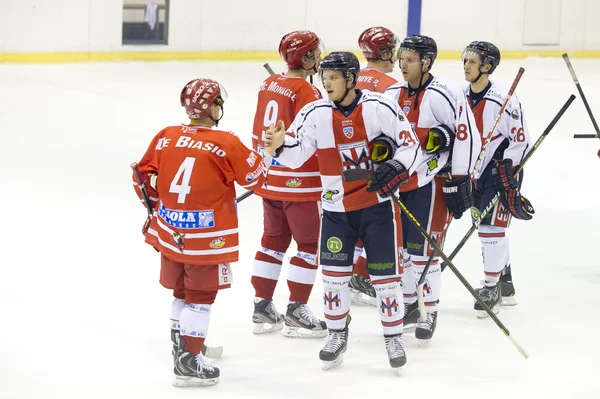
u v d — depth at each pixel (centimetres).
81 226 2164
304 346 1453
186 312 1245
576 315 1639
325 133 1280
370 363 1376
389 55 1652
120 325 1508
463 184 1421
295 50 1492
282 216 1497
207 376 1254
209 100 1242
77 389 1230
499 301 1617
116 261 1891
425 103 1416
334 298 1332
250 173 1240
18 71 4906
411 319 1516
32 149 3133
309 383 1286
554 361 1401
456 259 1995
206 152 1221
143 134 3522
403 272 1420
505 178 1553
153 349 1406
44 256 1900
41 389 1223
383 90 1611
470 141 1412
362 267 1655
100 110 3975
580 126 3972
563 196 2719
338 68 1241
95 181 2694
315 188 1462
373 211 1296
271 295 1502
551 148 3500
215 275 1236
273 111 1511
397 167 1242
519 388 1288
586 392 1279
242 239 2123
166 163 1241
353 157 1279
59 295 1650
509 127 1582
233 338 1477
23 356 1344
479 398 1245
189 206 1220
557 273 1917
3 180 2627
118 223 2214
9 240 2006
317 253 1487
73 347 1395
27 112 3841
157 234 1274
